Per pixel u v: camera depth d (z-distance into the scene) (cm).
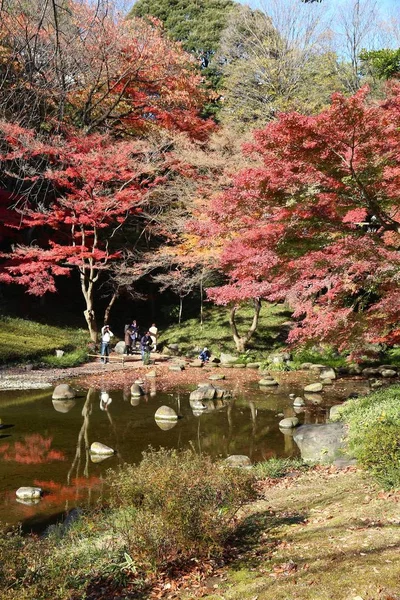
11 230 2552
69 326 2647
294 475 840
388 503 596
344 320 1140
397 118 843
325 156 894
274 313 2816
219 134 2438
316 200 1009
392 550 457
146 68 2534
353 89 2892
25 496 785
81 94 2467
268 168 985
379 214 1020
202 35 3369
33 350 2027
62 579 408
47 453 1005
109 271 2906
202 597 426
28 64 1443
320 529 543
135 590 451
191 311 2977
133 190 2231
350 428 952
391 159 947
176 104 2622
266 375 1967
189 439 1121
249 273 1385
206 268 2411
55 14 805
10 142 2086
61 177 2205
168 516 483
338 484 734
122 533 520
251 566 474
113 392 1614
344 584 408
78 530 620
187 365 2175
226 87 3117
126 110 2738
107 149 2188
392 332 1291
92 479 866
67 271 2262
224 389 1648
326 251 1070
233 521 579
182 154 2266
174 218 2389
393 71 1259
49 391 1596
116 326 2952
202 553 492
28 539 521
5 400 1466
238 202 1061
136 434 1152
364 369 1980
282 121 838
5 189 2491
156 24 2745
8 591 366
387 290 1107
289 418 1255
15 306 2623
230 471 571
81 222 2202
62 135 2283
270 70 2836
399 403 992
